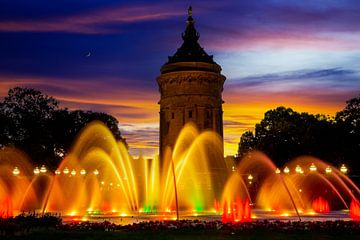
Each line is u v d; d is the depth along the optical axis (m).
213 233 23.69
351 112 83.31
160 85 71.56
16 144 86.50
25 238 21.59
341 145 79.50
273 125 96.38
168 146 67.50
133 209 59.62
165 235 22.98
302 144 81.56
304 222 26.73
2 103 89.06
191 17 74.31
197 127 67.12
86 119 99.62
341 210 55.47
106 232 24.25
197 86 68.19
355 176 70.94
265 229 24.92
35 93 91.00
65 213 47.72
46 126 91.06
